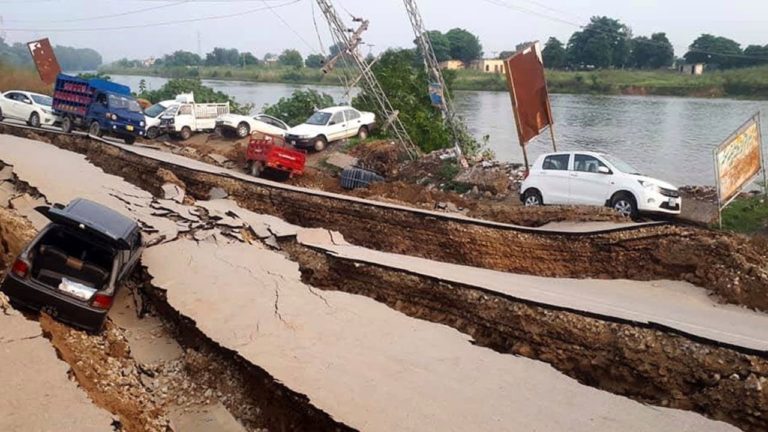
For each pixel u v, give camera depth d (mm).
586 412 7117
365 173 24641
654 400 8414
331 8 31578
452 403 7195
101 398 7066
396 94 34719
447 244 15695
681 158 34562
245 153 27000
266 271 11750
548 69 74875
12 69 51688
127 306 10688
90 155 23797
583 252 14070
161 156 23562
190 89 49031
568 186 17500
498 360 8453
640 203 16109
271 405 7645
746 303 11391
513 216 17391
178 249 12531
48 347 7434
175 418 7734
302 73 104875
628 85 67125
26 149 21344
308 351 8445
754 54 62000
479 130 47938
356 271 12359
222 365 8523
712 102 59406
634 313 10047
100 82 26359
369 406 7047
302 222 18281
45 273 8992
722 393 7941
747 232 15539
